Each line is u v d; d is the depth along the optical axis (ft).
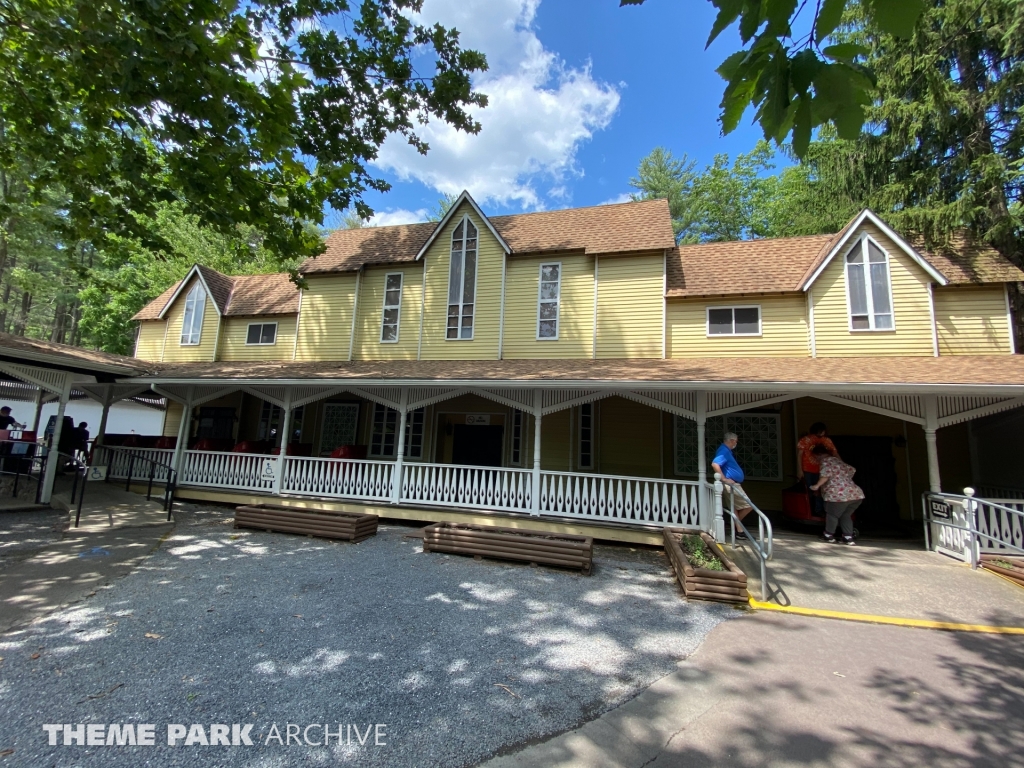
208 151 23.13
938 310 34.17
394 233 51.55
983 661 14.53
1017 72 39.63
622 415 42.19
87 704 11.42
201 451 40.73
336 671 13.32
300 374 38.37
